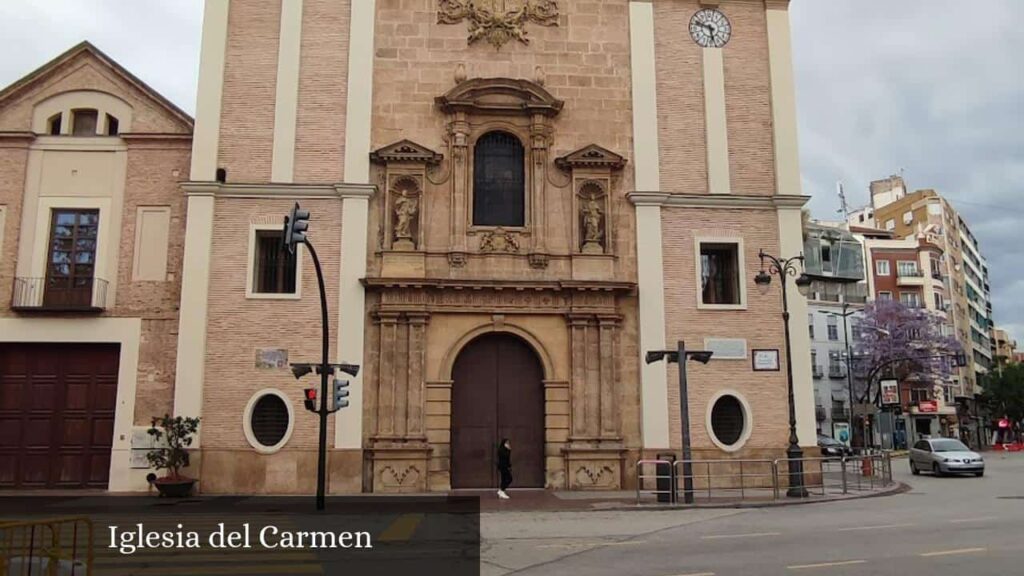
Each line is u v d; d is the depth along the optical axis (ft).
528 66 88.43
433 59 87.61
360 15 87.35
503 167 87.45
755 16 91.50
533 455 82.43
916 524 53.21
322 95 85.71
